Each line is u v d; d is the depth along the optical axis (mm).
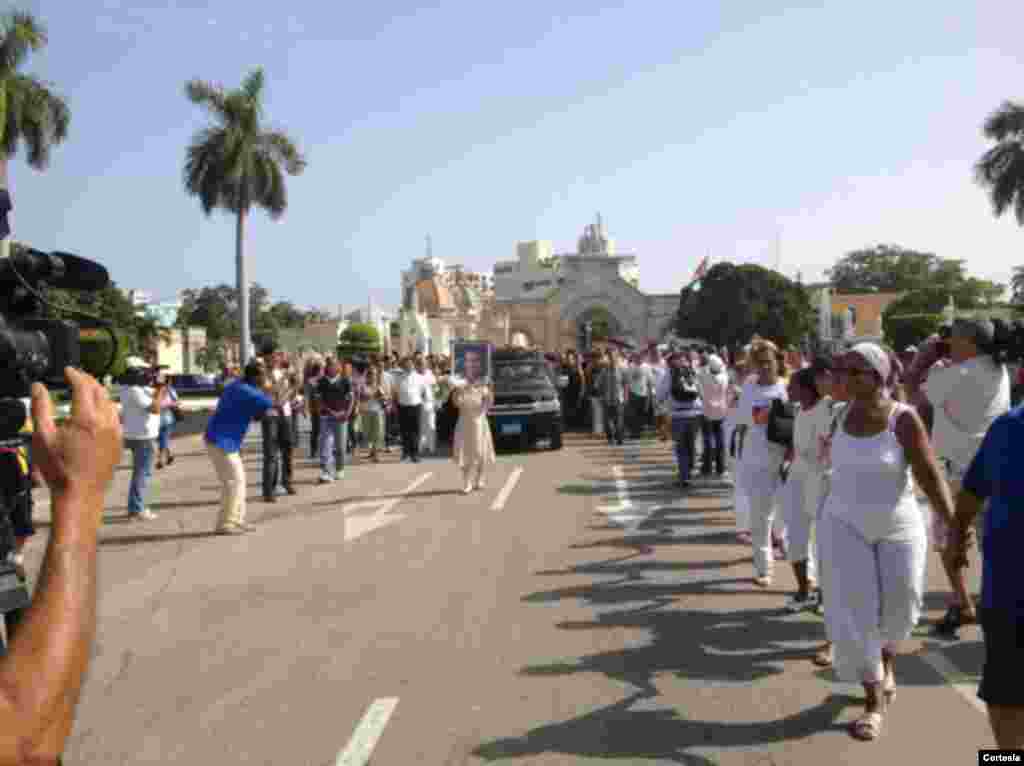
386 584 7578
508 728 4496
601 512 11008
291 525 10570
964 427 6523
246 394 10094
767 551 7270
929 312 69875
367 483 14141
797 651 5652
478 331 88062
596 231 109250
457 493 12812
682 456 12883
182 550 9266
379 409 17281
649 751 4195
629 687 5043
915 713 4617
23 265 2424
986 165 40719
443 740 4371
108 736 4527
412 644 5910
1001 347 6441
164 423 17469
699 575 7695
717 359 13883
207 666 5582
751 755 4133
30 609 1327
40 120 29109
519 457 17781
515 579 7652
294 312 120250
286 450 13062
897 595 4402
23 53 28359
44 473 1446
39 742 1240
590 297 86562
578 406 24031
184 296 97938
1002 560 3156
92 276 2701
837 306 82750
